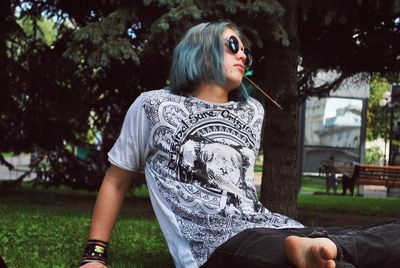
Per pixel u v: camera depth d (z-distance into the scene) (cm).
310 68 843
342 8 571
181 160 239
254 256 207
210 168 238
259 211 240
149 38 507
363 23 692
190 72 251
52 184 1141
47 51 933
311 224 812
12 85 930
